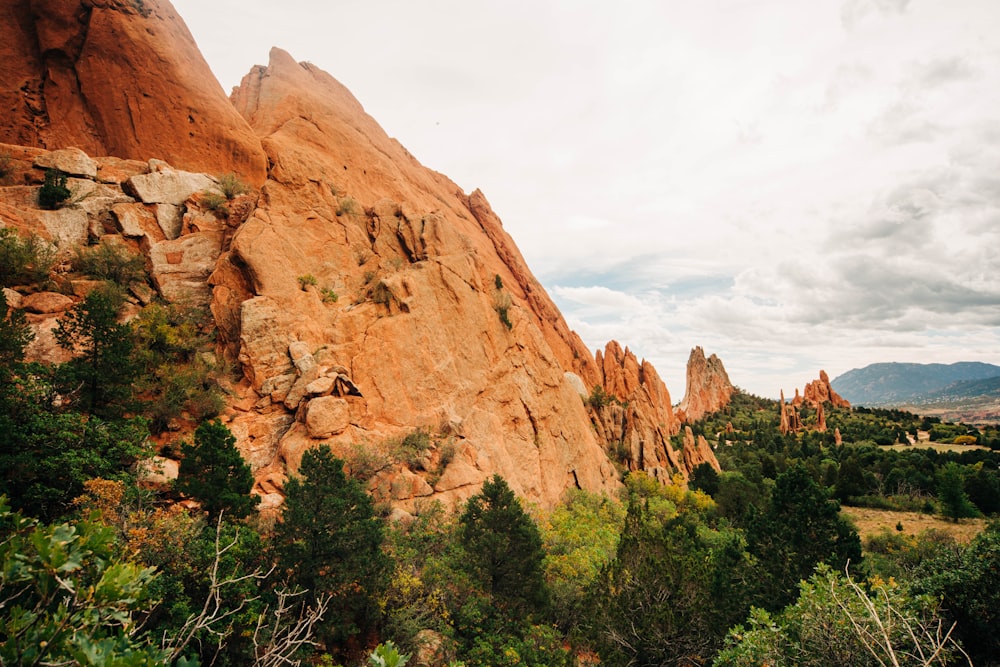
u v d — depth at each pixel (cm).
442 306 4441
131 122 4209
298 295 3628
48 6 4038
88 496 1528
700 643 1875
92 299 2105
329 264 4184
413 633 1847
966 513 6291
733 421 15788
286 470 2723
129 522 1501
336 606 1798
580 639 2147
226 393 3070
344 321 3794
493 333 4866
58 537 457
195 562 1503
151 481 2158
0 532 1194
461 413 4056
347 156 6172
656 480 6138
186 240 3656
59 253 3091
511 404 4578
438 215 5047
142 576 507
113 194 3644
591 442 5625
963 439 12044
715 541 3850
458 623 2097
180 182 3972
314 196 4441
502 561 2317
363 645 1880
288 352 3322
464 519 2584
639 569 2012
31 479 1592
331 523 1838
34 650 429
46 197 3275
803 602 1297
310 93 6581
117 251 3241
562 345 8150
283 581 1756
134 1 4450
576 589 2517
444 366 4144
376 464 2988
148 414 2605
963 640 1456
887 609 1104
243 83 6775
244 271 3519
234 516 1845
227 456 1919
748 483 5541
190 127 4453
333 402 3092
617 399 8494
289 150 4478
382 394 3609
